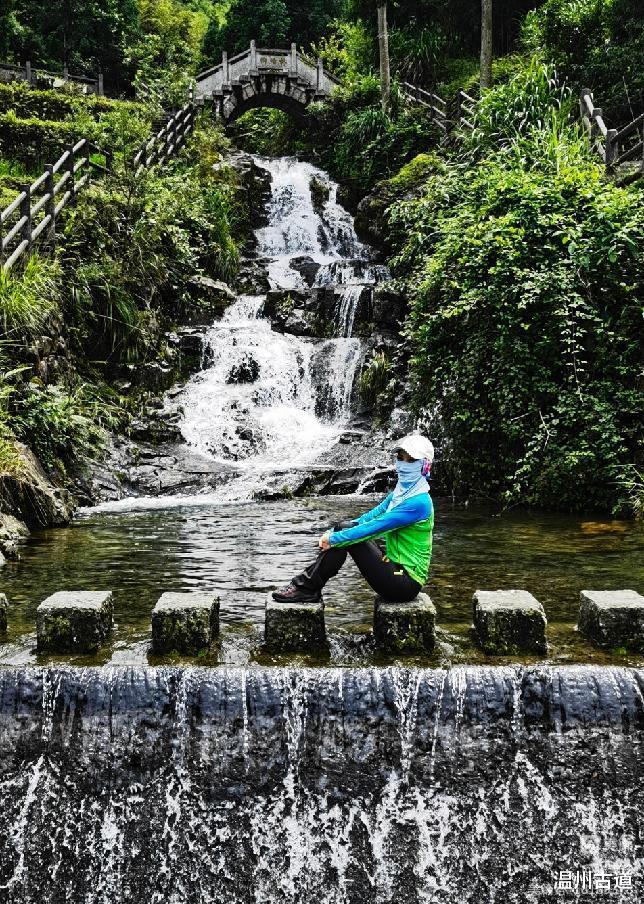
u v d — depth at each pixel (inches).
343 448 459.5
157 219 559.5
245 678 165.5
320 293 582.9
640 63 606.2
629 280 373.4
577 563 265.3
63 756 165.9
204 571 261.6
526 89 573.0
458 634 193.6
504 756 163.9
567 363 367.2
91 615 182.1
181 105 876.0
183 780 164.2
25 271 420.8
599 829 163.0
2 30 1001.5
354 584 246.5
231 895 163.9
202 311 581.0
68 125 678.5
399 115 853.2
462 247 411.5
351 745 164.1
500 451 401.1
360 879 163.5
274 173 892.0
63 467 383.9
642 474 348.5
